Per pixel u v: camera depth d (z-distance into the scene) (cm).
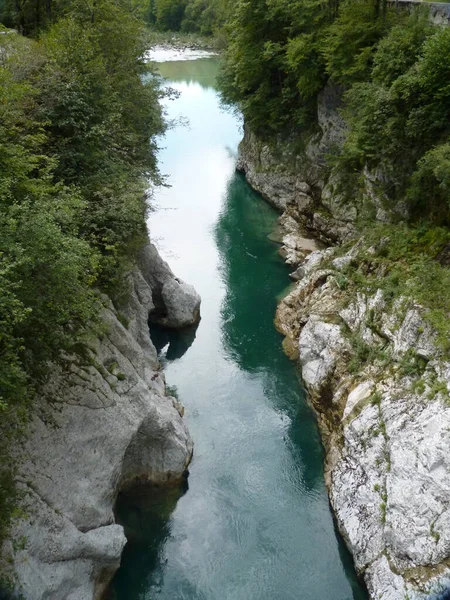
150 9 10769
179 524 1684
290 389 2270
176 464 1788
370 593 1410
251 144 4531
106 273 1858
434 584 1291
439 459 1414
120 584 1516
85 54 2034
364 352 1995
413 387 1661
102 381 1566
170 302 2638
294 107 3872
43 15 3027
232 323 2736
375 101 2375
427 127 2161
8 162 1349
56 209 1437
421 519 1388
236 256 3394
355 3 3025
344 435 1809
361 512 1580
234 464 1902
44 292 1241
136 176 2186
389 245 2266
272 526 1681
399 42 2373
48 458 1367
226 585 1512
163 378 2231
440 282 1859
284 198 3944
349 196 3156
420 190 2170
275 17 3716
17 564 1191
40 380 1361
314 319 2341
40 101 1791
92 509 1448
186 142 5631
